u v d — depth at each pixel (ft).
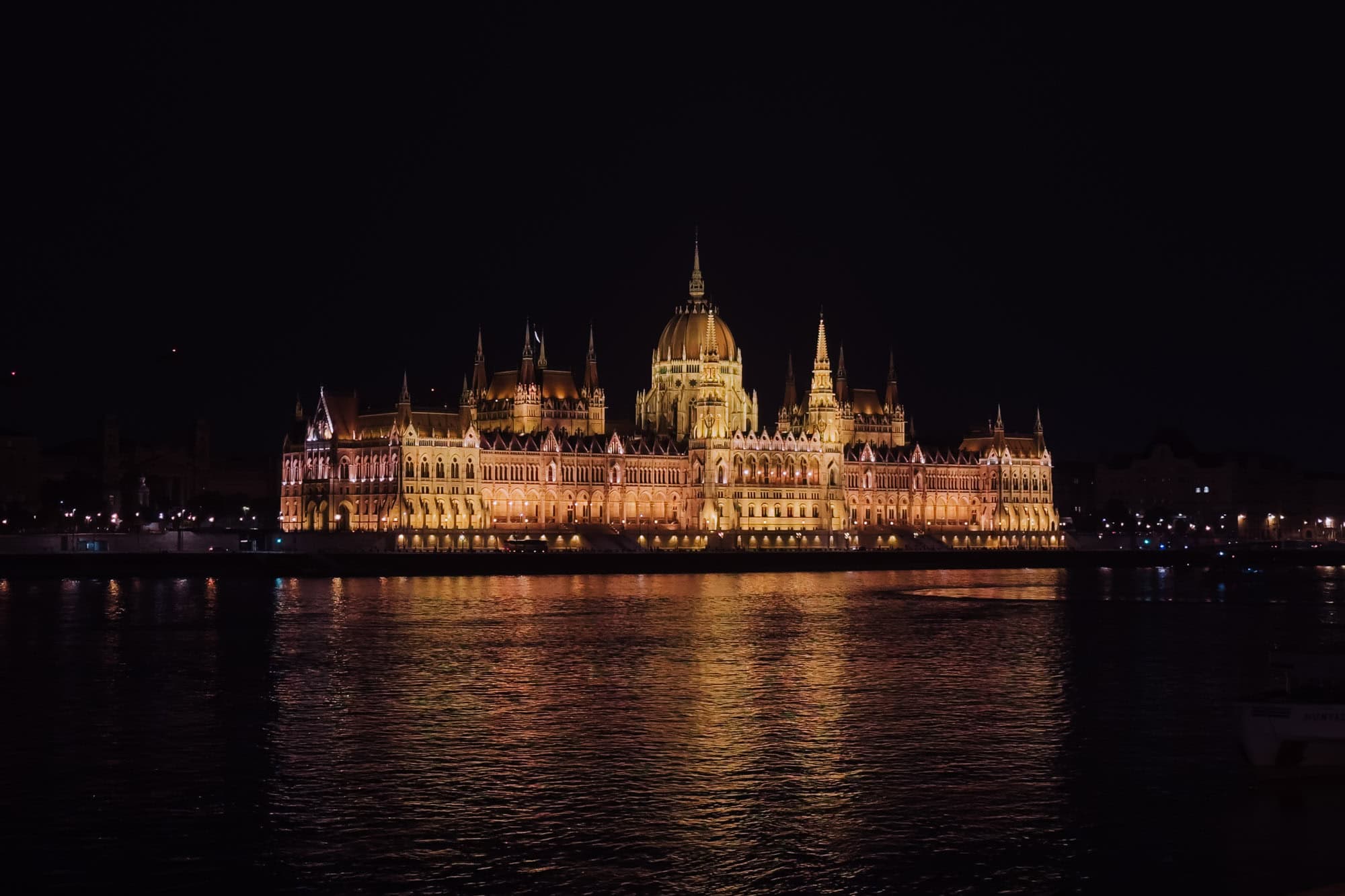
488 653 517.55
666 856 258.57
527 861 255.50
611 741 349.61
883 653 522.88
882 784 306.14
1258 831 270.05
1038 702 408.26
